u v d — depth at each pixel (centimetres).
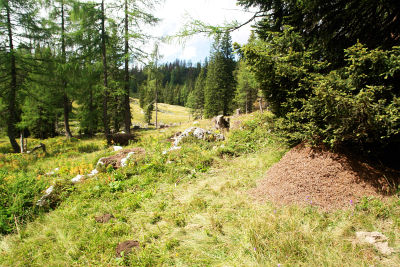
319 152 392
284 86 445
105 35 1377
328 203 329
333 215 309
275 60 423
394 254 233
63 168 743
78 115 2197
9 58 1302
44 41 1374
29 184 486
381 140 327
